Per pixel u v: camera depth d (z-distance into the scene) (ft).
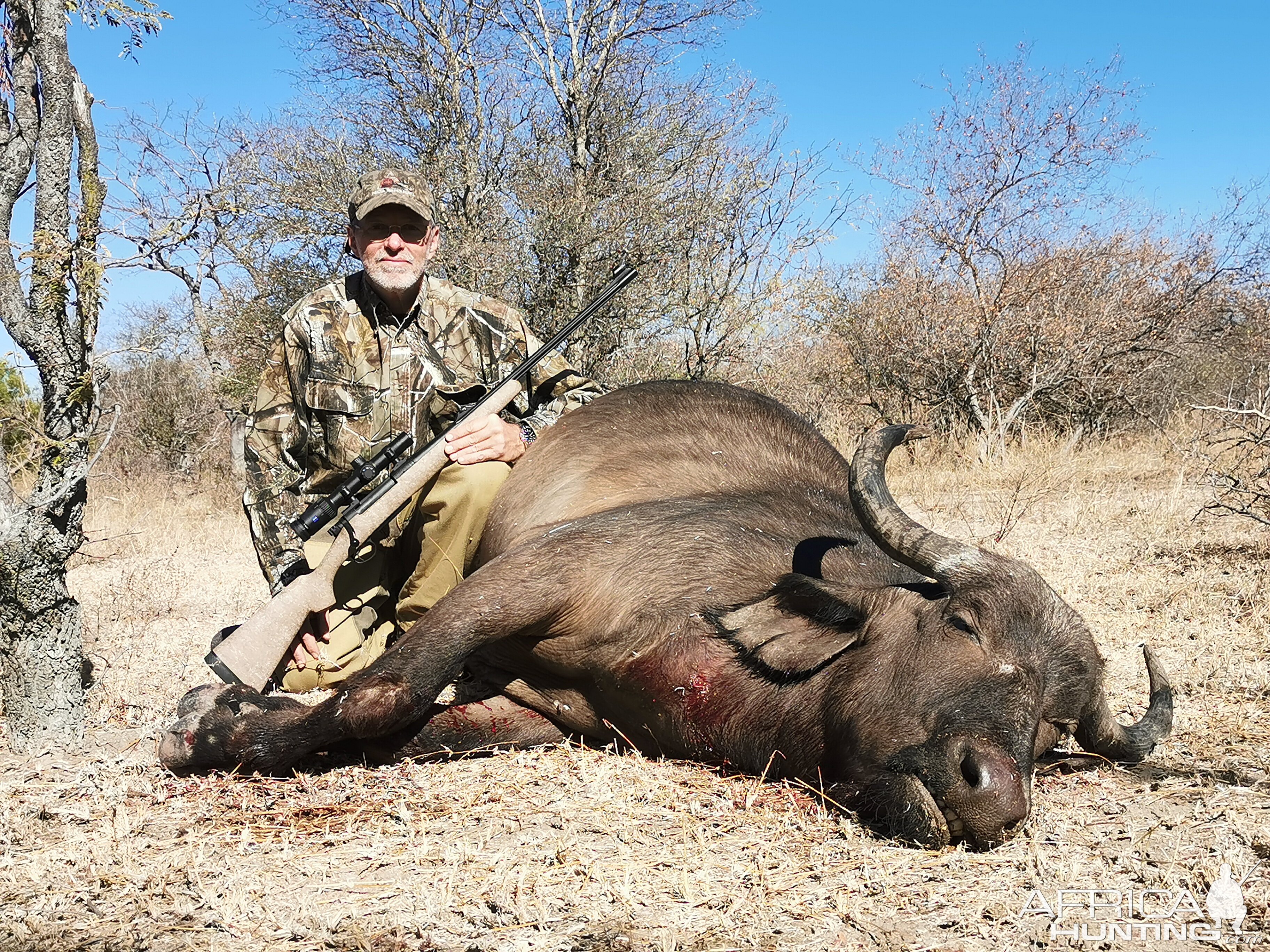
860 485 13.58
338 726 14.07
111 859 11.45
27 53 14.93
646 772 14.26
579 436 18.10
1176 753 14.93
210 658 15.08
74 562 29.78
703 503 16.17
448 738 15.08
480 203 49.96
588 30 49.90
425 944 9.79
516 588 14.80
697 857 11.66
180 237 16.47
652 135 49.88
